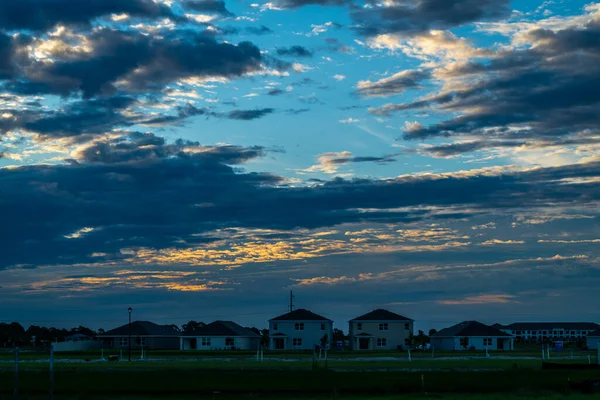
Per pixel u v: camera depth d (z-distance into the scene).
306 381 59.84
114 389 54.97
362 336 158.75
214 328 161.38
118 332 164.75
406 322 161.88
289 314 163.88
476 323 161.75
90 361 98.75
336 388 54.81
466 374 66.81
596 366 77.69
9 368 78.00
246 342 162.12
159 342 168.88
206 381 59.81
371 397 50.47
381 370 74.50
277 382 59.25
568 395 51.41
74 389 54.50
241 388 55.47
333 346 165.12
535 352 141.50
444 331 167.00
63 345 157.62
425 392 53.25
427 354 128.88
